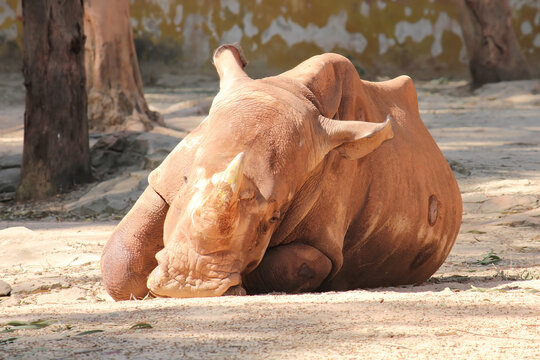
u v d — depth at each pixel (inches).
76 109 1503.4
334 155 583.8
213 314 406.0
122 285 583.8
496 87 3144.7
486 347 324.2
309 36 4153.5
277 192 518.3
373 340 336.2
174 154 569.0
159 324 385.1
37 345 344.2
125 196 1385.3
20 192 1467.8
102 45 1947.6
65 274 798.5
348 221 616.1
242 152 492.4
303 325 369.1
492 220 1150.3
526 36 4119.1
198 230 490.0
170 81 3826.3
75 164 1501.0
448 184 735.1
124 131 1694.1
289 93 567.8
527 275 689.0
